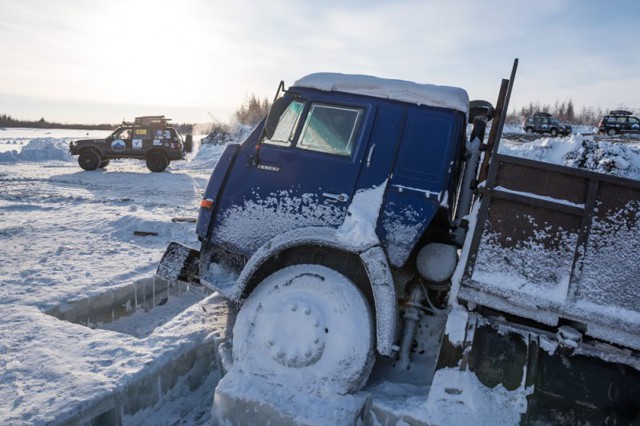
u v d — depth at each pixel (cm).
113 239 789
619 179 300
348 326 326
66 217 964
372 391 331
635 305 287
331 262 370
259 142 397
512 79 332
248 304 355
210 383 400
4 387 314
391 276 329
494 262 312
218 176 400
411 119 373
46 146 2633
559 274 303
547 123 3206
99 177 1836
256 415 312
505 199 316
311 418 299
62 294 495
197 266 433
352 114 384
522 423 295
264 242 381
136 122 2094
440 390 304
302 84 400
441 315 385
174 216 1012
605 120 3127
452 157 362
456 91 379
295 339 329
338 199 366
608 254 297
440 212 370
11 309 446
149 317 542
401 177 362
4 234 794
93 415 305
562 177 312
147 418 345
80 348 373
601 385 292
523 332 311
